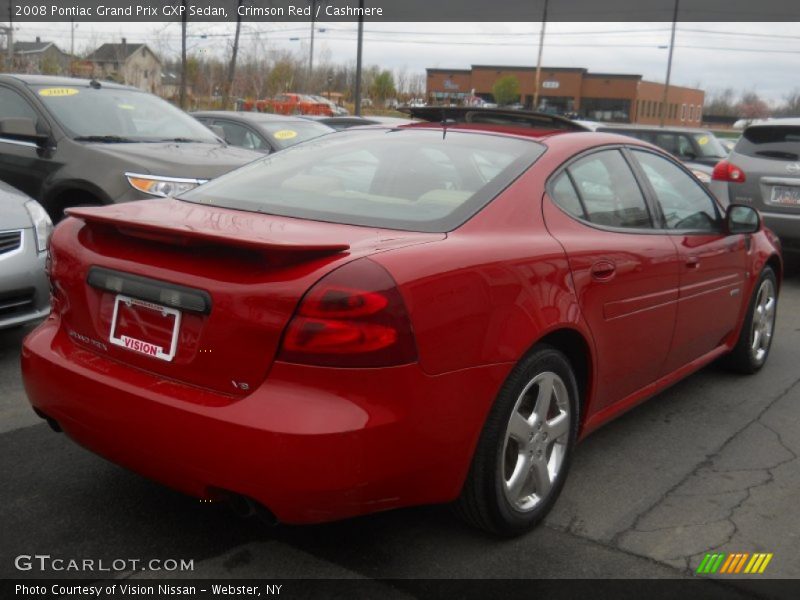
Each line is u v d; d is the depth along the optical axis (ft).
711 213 14.96
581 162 11.78
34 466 11.79
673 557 9.93
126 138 23.22
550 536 10.33
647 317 12.21
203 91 97.55
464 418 8.89
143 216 9.64
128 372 9.10
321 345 7.95
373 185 10.88
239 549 9.79
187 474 8.45
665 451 13.23
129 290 9.05
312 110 99.71
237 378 8.31
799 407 15.53
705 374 17.44
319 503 8.07
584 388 11.29
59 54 111.24
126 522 10.33
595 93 233.96
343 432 7.89
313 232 9.22
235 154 24.23
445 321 8.56
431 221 9.77
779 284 18.02
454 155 11.30
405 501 8.75
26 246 15.98
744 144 28.22
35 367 9.85
